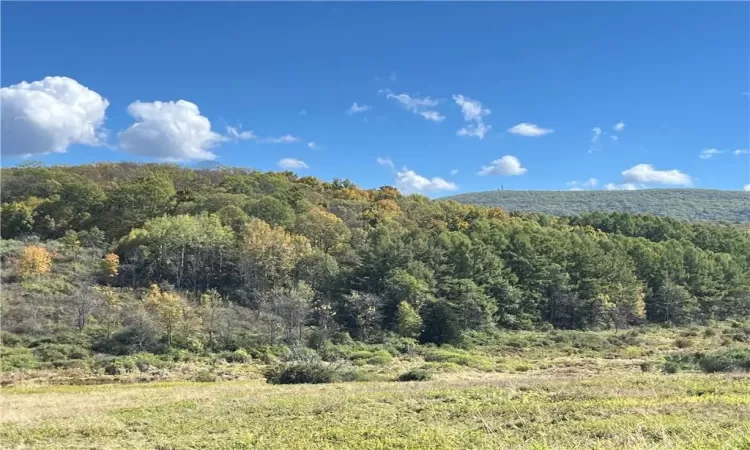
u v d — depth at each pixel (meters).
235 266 73.81
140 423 15.90
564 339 63.84
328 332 58.41
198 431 14.30
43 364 43.69
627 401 15.02
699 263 88.62
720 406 13.16
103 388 32.22
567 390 18.67
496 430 12.12
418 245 78.06
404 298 66.06
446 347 59.25
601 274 80.69
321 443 11.68
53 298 60.12
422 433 12.05
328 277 71.06
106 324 54.97
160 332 53.16
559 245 85.38
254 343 54.09
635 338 63.94
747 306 88.06
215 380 38.22
